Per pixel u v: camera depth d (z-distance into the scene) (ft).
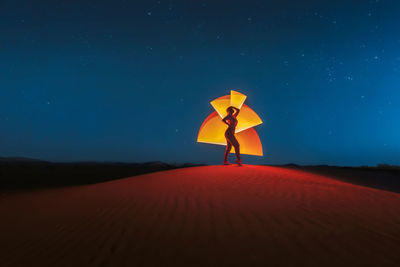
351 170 43.37
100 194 18.86
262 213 12.52
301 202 14.56
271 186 18.70
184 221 11.69
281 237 9.71
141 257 8.46
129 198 16.71
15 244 10.22
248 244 9.15
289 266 7.66
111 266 7.97
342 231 10.27
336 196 16.10
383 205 14.24
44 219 13.46
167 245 9.27
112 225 11.72
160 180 22.45
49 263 8.45
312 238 9.59
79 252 9.14
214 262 7.95
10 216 14.51
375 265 7.66
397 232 10.20
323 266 7.62
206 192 17.10
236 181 20.34
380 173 41.29
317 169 41.96
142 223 11.71
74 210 14.79
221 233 10.18
